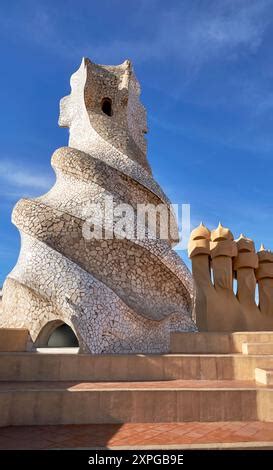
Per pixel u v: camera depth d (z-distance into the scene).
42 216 8.90
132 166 10.30
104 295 8.02
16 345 8.12
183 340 8.84
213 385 6.55
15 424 5.67
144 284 9.06
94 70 12.23
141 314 8.29
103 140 10.80
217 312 14.48
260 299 15.75
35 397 5.82
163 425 5.66
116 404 5.90
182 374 7.37
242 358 7.55
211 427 5.53
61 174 10.11
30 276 8.34
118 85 12.47
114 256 8.96
